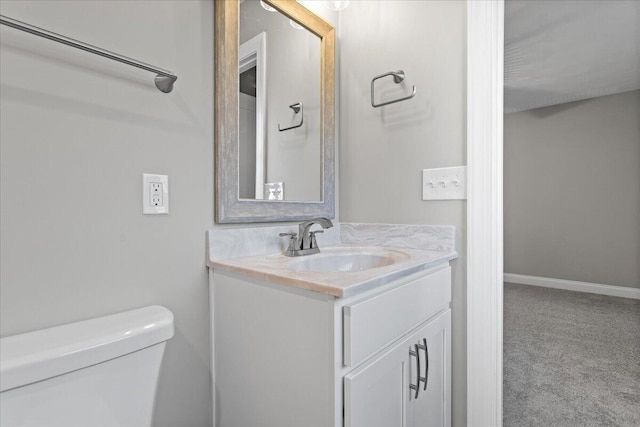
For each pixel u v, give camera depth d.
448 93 1.25
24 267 0.72
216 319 1.04
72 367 0.65
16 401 0.59
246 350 0.94
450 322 1.19
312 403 0.77
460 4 1.22
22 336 0.70
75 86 0.79
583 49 2.55
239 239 1.12
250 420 0.93
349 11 1.54
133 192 0.88
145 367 0.76
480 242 1.17
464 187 1.20
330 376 0.73
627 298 3.44
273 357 0.86
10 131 0.70
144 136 0.90
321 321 0.75
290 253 1.15
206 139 1.04
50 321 0.75
